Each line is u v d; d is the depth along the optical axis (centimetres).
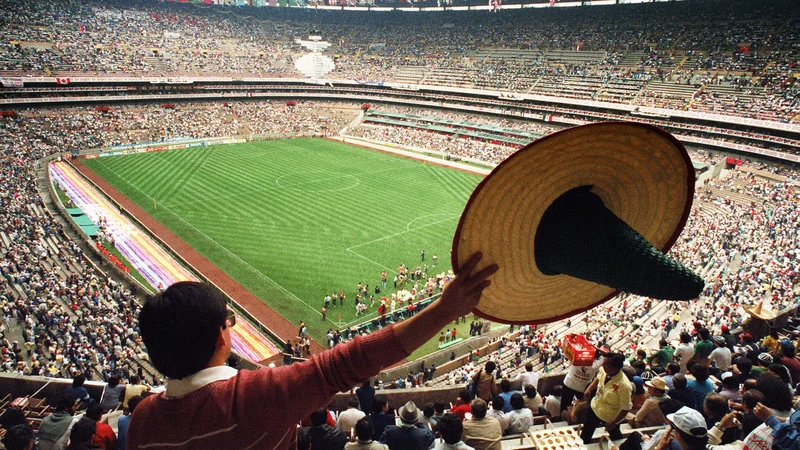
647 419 873
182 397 244
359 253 4738
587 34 10244
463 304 271
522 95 9569
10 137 7450
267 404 234
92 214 5394
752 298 2961
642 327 3036
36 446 810
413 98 11050
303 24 13688
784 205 5212
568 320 3369
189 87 10550
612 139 292
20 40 9350
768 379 783
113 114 9231
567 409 952
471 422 800
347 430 1009
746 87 7475
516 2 11156
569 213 303
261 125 10188
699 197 6053
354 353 244
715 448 693
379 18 13450
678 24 9319
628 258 272
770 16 8444
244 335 3419
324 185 6806
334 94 11756
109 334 2861
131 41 10781
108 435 855
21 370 2280
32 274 3431
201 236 5000
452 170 7862
